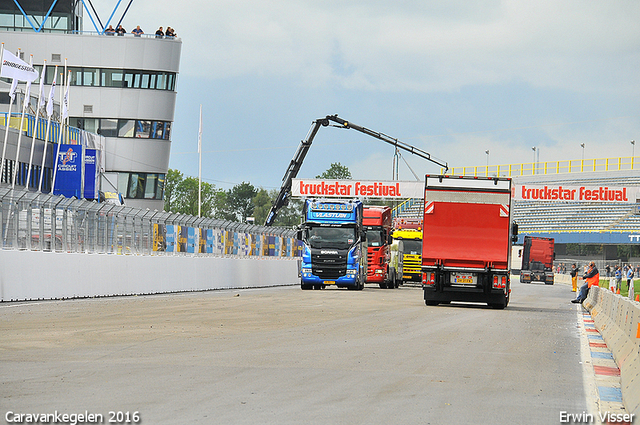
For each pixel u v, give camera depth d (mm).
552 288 126125
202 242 74375
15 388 17438
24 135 109062
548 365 24172
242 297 60031
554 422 15359
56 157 109375
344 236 79062
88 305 45469
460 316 44688
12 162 105500
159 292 63719
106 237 57688
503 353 26828
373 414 15352
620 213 197375
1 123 108812
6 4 141250
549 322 43406
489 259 53219
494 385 19719
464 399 17484
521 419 15492
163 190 143125
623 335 26375
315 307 48875
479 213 53406
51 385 17859
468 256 53406
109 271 56344
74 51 136875
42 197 49750
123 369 20516
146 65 138750
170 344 26547
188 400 16297
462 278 53656
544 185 125062
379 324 37031
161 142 141500
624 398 17812
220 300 54594
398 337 30969
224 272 77250
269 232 94750
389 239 97438
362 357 24234
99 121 138250
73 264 51875
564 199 124688
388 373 21016
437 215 53750
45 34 136125
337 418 14852
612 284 86438
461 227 53500
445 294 54875
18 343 25984
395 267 99688
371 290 85438
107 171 137875
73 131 125250
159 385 18094
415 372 21406
